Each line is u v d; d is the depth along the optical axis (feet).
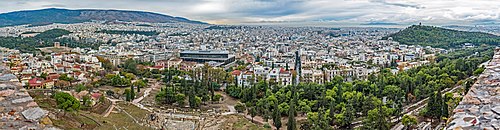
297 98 524.52
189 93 566.36
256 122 488.85
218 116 511.81
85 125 362.53
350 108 448.65
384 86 570.05
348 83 601.62
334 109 474.08
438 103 394.73
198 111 538.47
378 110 420.77
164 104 570.05
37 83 557.74
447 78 558.97
